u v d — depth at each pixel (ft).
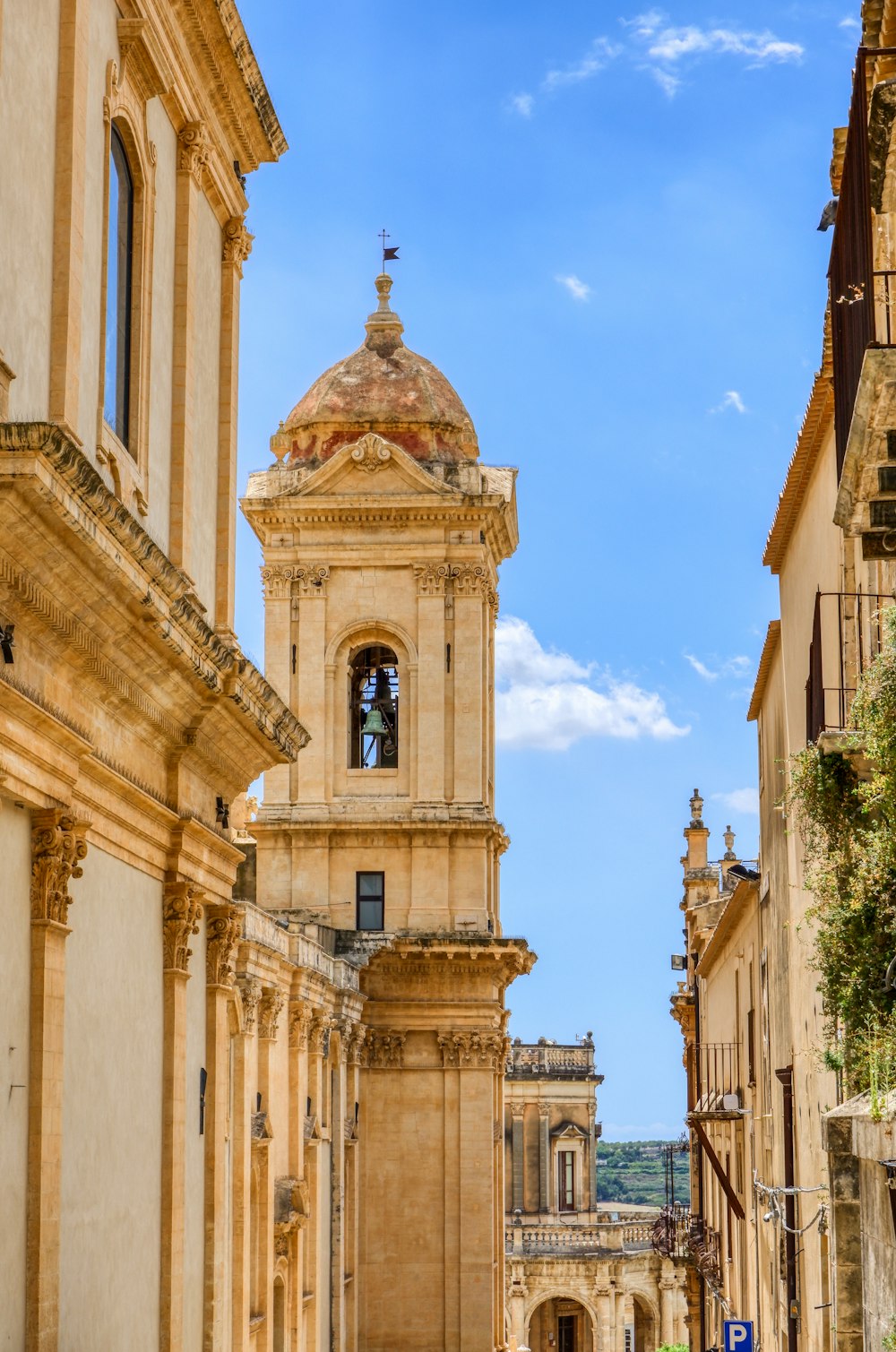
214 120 99.55
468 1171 205.26
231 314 104.17
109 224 82.94
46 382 71.31
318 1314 172.35
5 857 66.44
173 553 91.71
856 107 68.33
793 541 131.13
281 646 213.66
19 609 64.03
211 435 100.78
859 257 68.39
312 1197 171.12
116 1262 79.20
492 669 226.99
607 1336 347.15
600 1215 403.13
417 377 223.30
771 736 151.02
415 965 206.59
